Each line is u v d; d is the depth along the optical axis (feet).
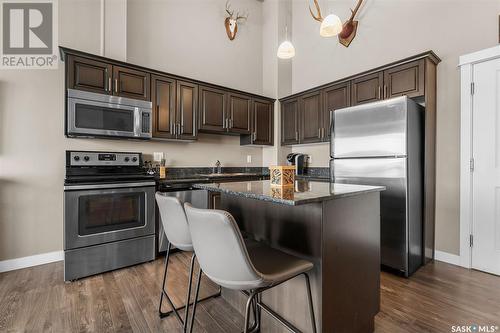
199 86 11.01
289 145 13.69
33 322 5.19
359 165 8.08
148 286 6.79
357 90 9.91
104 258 7.64
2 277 7.27
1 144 7.71
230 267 3.10
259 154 14.52
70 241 7.08
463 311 5.52
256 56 14.47
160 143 10.96
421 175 8.00
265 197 3.78
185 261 8.63
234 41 13.57
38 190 8.25
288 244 4.48
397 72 8.61
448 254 8.29
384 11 10.09
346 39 11.47
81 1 8.94
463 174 7.89
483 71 7.56
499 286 6.64
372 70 9.29
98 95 8.35
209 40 12.64
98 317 5.37
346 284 4.28
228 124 11.91
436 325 5.06
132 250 8.17
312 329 3.83
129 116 8.98
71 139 8.81
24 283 6.91
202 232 3.21
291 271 3.47
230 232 2.94
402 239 7.23
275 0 13.92
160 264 8.34
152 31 10.87
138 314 5.49
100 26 9.21
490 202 7.45
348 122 8.41
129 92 9.04
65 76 7.88
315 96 11.78
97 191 7.52
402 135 7.20
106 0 9.25
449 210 8.28
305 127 12.29
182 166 11.64
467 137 7.82
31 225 8.13
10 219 7.81
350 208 4.39
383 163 7.56
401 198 7.23
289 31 14.32
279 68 13.83
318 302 3.91
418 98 8.30
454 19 8.20
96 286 6.77
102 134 8.43
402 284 6.79
